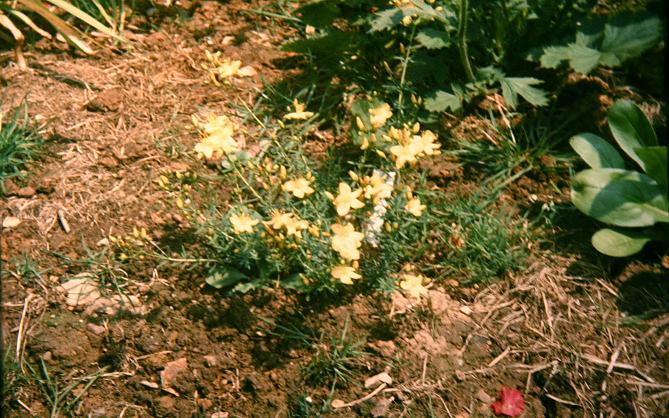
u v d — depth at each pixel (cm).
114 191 93
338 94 102
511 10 99
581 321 84
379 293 86
